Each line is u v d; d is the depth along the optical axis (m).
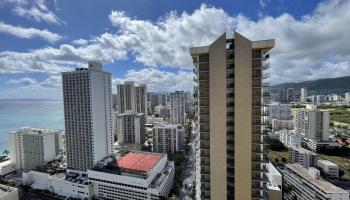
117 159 124.69
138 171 108.12
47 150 151.62
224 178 52.06
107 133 137.62
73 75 125.25
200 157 54.75
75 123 127.62
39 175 126.81
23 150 150.88
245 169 50.84
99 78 130.12
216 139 51.94
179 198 110.38
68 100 128.00
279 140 190.00
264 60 50.56
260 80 49.62
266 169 51.22
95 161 125.88
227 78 50.84
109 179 109.31
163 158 127.62
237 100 49.97
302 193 100.94
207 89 53.06
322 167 126.56
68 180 119.19
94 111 125.69
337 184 105.50
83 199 110.94
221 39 49.94
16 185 126.94
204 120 53.84
